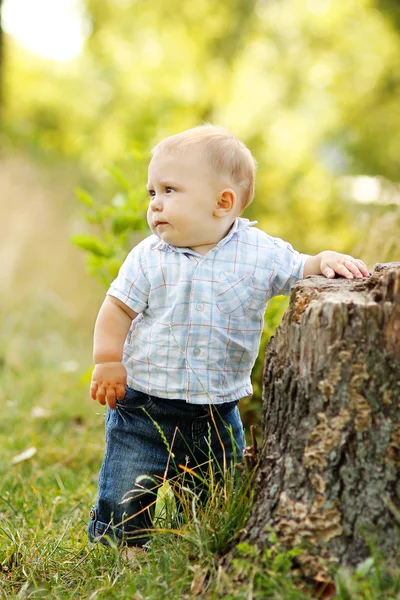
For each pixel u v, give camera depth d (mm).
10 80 19938
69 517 4238
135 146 5875
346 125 17438
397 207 6566
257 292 3484
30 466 5520
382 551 2738
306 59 16594
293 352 2969
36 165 13203
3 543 3883
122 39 16812
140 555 3396
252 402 5293
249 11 16266
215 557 3033
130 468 3588
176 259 3469
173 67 16031
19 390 7641
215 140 3500
